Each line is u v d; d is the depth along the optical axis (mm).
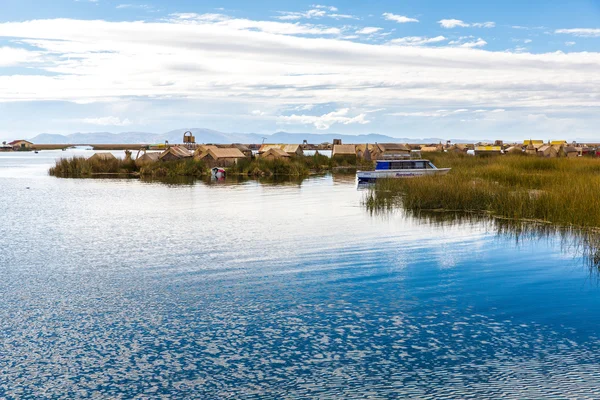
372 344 12500
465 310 14711
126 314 14727
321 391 10422
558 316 14156
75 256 21984
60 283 17859
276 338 12914
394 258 20797
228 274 18672
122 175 78188
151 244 24250
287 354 12039
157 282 17797
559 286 16812
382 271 18859
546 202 29391
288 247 23062
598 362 11422
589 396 10062
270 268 19438
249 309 14984
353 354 11992
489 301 15445
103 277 18562
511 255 21078
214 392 10477
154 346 12586
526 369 11156
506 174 42594
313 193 46906
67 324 14039
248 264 20094
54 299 16141
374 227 27922
